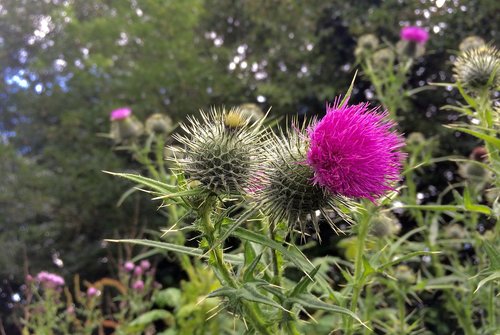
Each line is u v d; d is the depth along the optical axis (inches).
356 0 34.9
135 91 40.7
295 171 6.2
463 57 9.1
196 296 15.3
